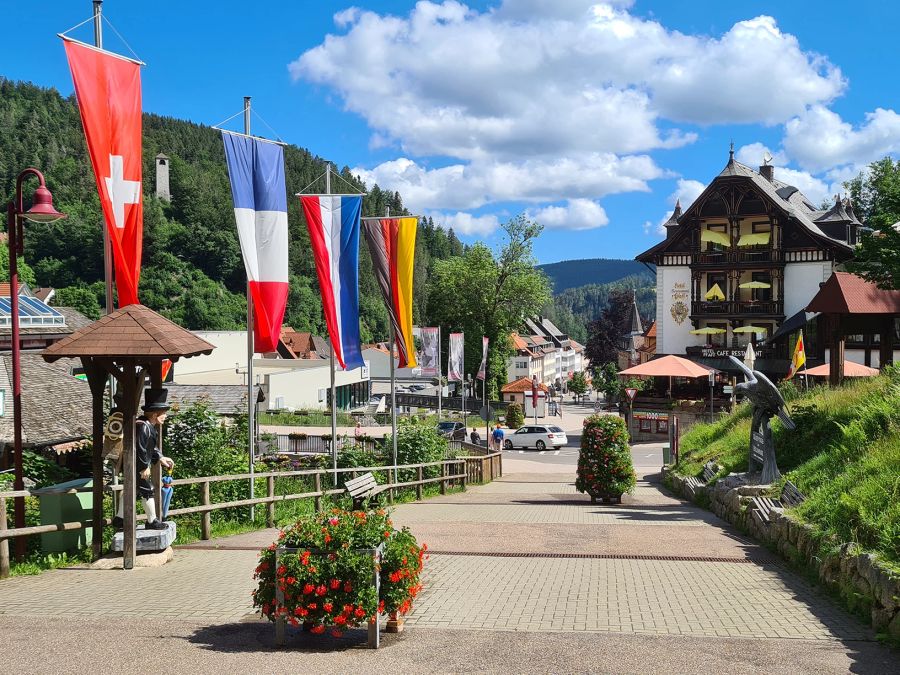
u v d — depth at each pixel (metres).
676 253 55.59
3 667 6.06
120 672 5.96
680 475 22.17
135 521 9.91
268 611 6.77
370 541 6.75
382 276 19.80
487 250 79.56
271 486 14.20
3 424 20.81
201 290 125.00
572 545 11.92
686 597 8.51
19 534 9.29
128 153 11.30
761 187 53.00
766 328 53.88
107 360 9.63
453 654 6.47
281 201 14.30
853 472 10.68
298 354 111.88
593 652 6.53
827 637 7.02
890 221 20.12
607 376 101.44
